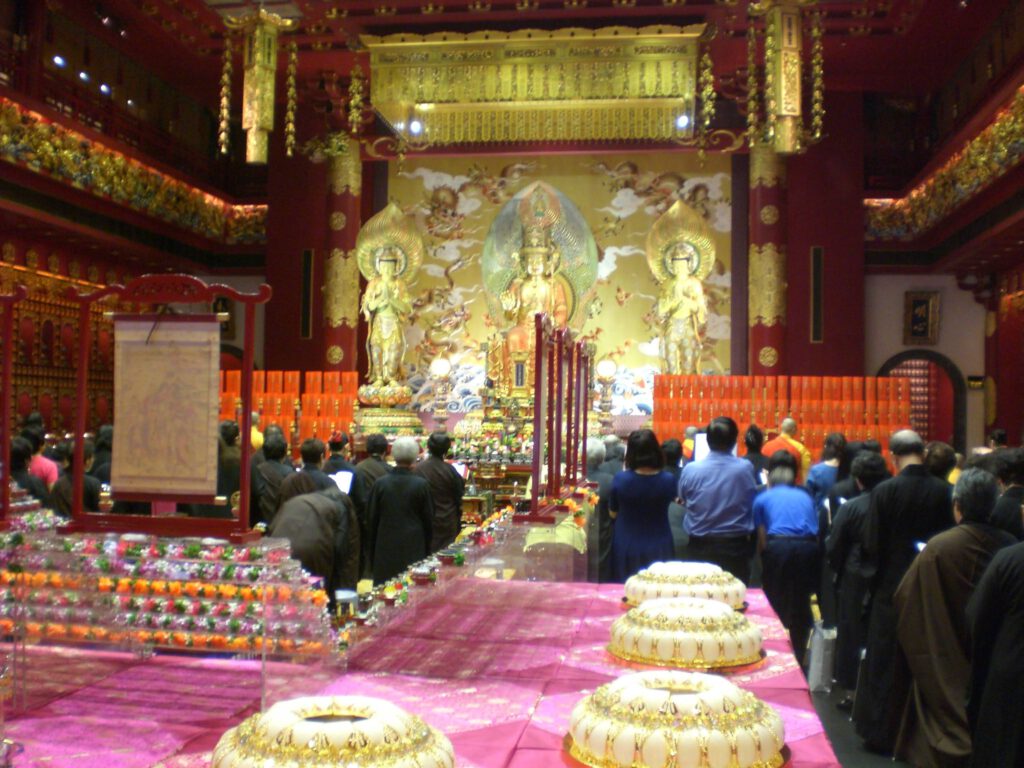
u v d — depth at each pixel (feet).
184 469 11.82
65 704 9.98
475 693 10.37
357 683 10.71
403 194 77.36
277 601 10.55
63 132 59.77
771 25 47.52
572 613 14.16
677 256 65.16
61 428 66.74
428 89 57.26
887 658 20.26
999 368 73.15
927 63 68.08
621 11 59.11
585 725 8.09
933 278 77.25
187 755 8.64
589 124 58.13
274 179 76.28
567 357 25.36
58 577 11.02
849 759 20.16
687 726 7.74
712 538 23.58
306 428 61.72
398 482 25.85
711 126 71.56
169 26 64.69
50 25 61.52
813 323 72.38
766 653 11.83
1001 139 57.06
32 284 65.00
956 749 16.55
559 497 21.79
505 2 59.06
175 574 10.78
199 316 11.84
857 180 72.64
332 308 74.08
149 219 71.56
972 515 17.24
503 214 53.62
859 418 60.70
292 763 6.84
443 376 59.00
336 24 61.87
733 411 61.16
